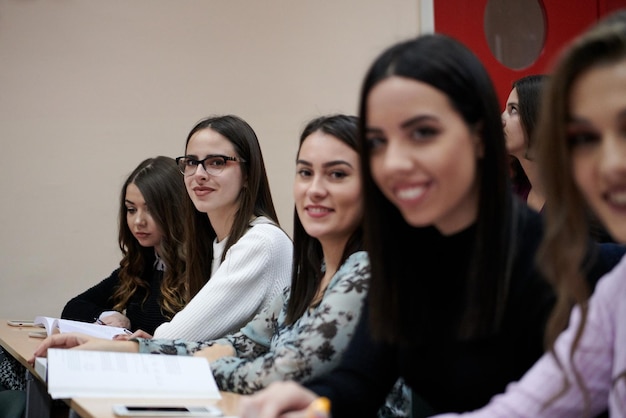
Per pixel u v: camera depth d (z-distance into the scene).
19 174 3.22
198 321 2.01
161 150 3.35
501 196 1.02
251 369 1.45
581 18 3.75
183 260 2.68
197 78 3.39
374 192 1.10
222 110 3.40
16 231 3.20
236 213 2.24
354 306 1.38
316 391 1.17
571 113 0.73
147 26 3.36
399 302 1.13
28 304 3.20
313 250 1.64
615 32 0.70
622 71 0.69
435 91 0.95
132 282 2.82
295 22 3.47
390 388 1.26
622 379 0.82
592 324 0.87
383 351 1.22
